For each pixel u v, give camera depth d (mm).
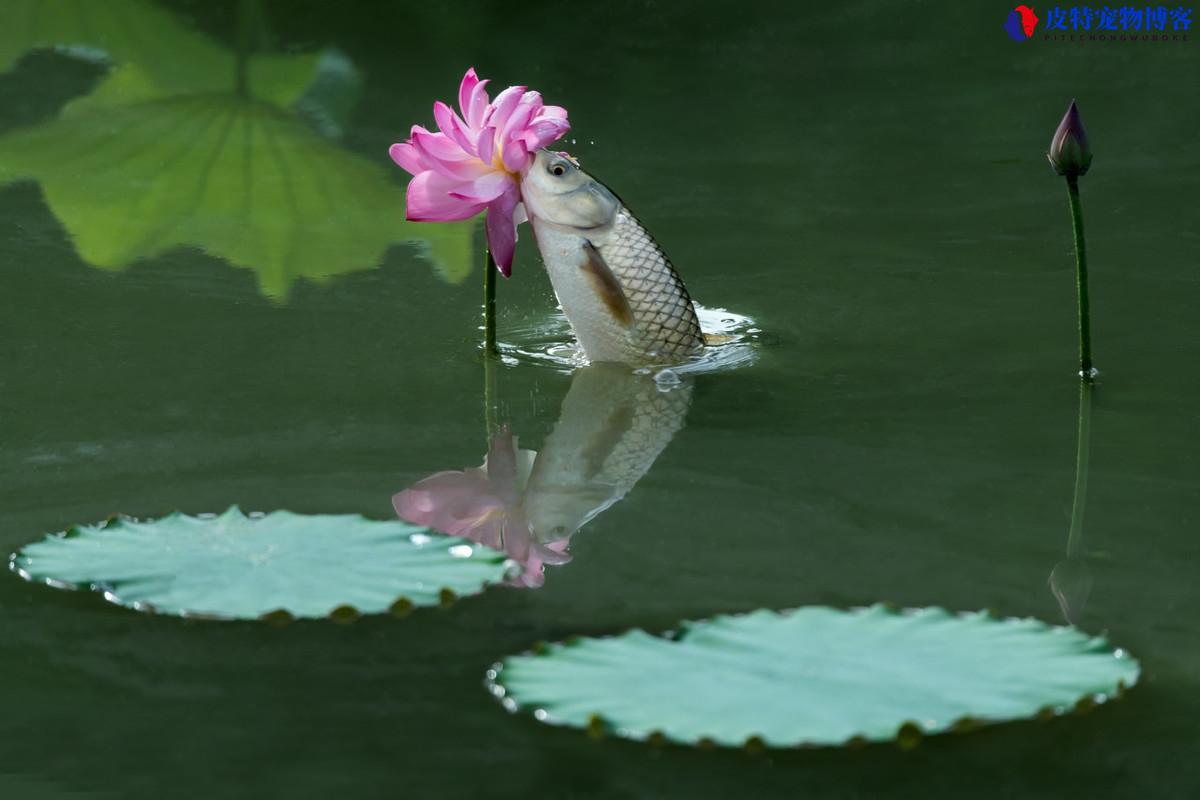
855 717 3002
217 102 10719
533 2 13766
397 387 5832
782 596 3990
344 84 11375
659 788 3109
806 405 5676
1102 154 9586
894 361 6176
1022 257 7633
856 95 11188
